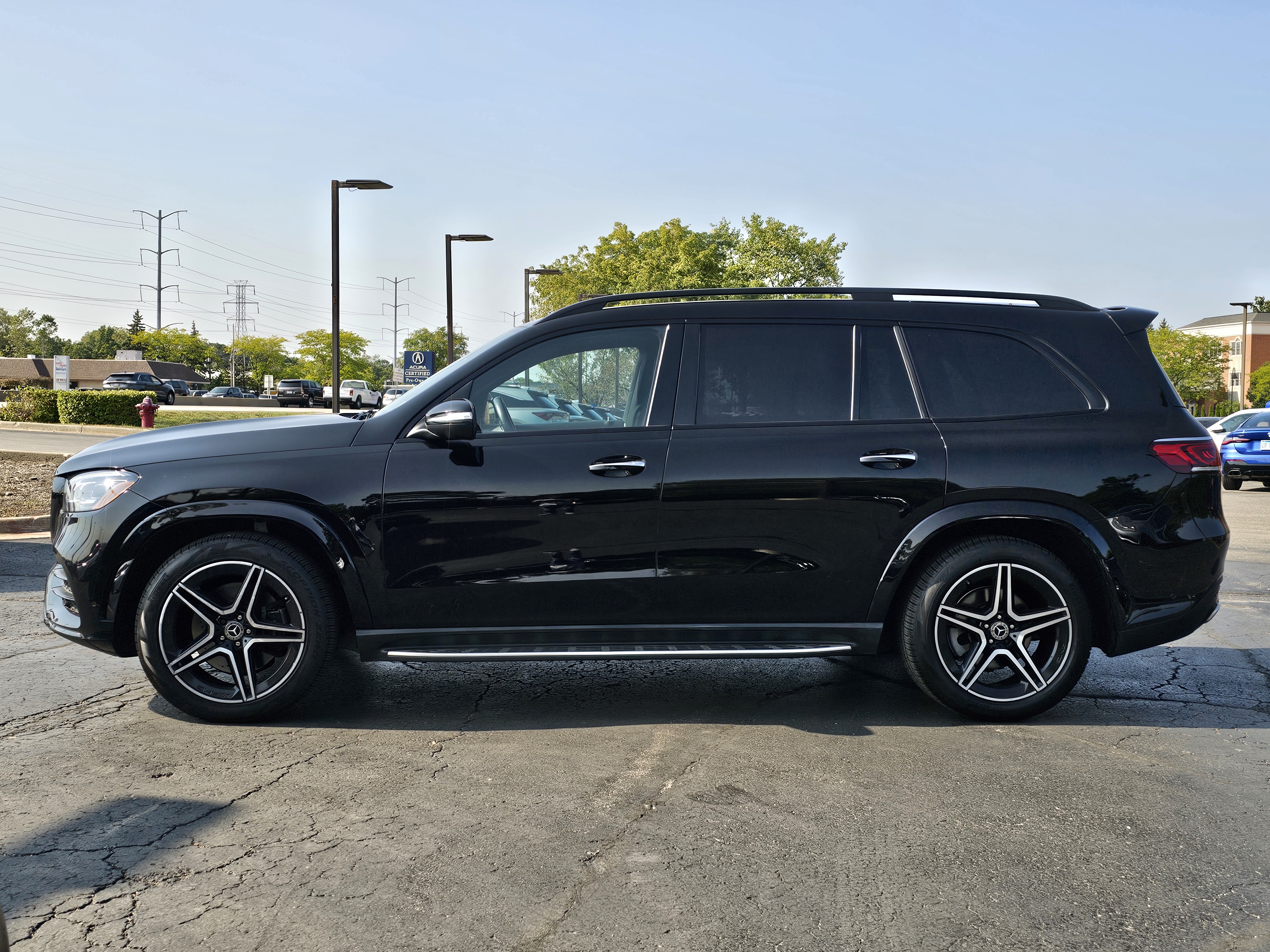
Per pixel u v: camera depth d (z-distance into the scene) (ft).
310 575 13.93
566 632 14.07
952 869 9.70
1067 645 14.30
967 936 8.46
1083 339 14.84
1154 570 14.30
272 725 14.11
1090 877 9.57
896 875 9.57
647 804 11.27
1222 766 12.72
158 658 13.78
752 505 13.97
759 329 14.61
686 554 13.99
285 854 9.91
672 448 14.02
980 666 14.33
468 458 13.93
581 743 13.44
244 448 14.05
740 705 15.30
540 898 9.05
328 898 9.00
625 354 14.51
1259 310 324.60
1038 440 14.25
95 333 508.94
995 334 14.78
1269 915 8.86
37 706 14.78
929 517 14.10
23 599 22.57
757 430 14.17
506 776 12.15
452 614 14.02
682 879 9.45
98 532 13.79
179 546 14.43
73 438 76.02
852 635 14.32
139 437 14.94
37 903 8.86
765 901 9.04
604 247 168.86
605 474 13.89
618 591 13.99
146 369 305.12
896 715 14.87
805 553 14.06
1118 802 11.49
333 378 84.28
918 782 12.06
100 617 13.97
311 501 13.76
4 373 292.40
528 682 16.63
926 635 14.20
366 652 14.02
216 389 240.12
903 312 14.79
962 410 14.44
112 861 9.73
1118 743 13.62
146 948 8.13
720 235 183.83
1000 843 10.33
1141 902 9.09
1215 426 65.98
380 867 9.64
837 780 12.08
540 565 13.93
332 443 14.08
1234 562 30.78
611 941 8.32
